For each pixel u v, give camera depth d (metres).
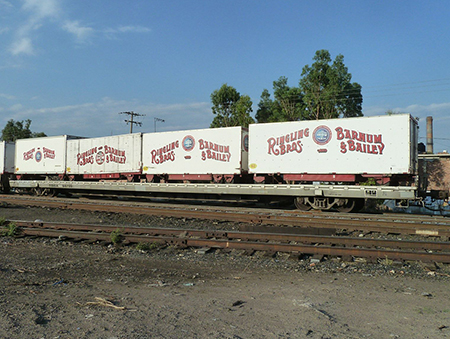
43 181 25.20
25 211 16.66
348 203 15.98
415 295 5.54
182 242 9.33
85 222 13.73
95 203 18.86
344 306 4.97
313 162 16.27
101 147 23.91
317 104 46.59
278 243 8.87
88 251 8.95
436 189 16.19
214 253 8.66
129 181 22.47
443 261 7.50
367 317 4.54
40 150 27.28
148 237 9.62
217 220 13.43
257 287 5.98
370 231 11.00
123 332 3.99
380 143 15.00
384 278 6.60
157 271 7.18
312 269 7.27
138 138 22.08
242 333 3.99
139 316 4.50
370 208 18.64
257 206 19.31
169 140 20.88
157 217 14.23
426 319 4.48
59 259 8.16
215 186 18.17
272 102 55.38
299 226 12.02
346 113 48.25
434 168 16.41
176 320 4.36
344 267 7.41
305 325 4.23
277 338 3.86
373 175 15.24
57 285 6.09
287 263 7.75
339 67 47.28
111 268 7.38
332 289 5.82
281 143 16.98
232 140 18.89
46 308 4.79
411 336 3.96
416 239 10.20
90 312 4.63
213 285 6.14
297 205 16.98
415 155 15.58
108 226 11.01
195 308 4.84
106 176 23.59
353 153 15.50
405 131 14.62
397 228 10.79
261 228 10.63
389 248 8.73
